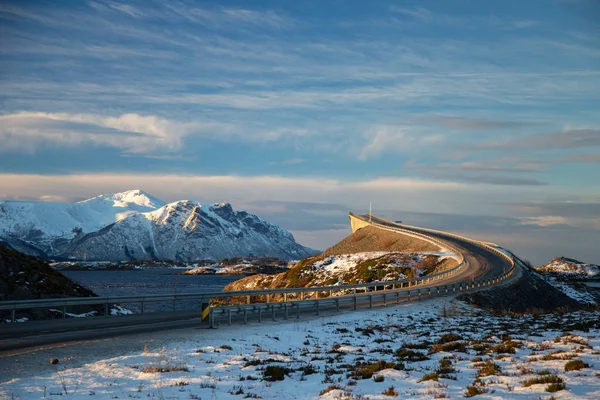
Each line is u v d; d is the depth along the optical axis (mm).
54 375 15391
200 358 18359
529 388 13023
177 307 80750
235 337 24141
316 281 93812
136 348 20516
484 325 31500
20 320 30797
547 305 69875
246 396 13156
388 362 17781
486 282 67375
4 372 15750
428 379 14609
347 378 15336
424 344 22469
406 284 75000
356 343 23531
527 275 81250
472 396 12469
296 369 16766
